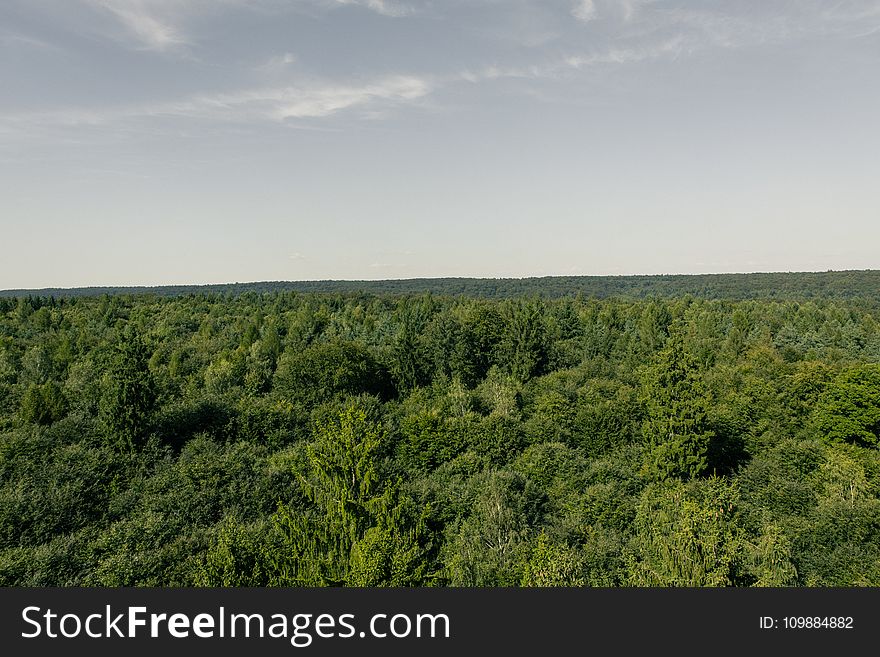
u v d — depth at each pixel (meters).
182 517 37.22
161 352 91.31
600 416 55.31
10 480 41.88
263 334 111.12
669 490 37.84
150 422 53.28
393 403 71.94
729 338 105.56
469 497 40.66
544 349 94.75
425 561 27.41
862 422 52.91
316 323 127.75
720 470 50.88
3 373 76.06
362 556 25.36
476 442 52.69
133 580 29.92
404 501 27.83
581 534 36.50
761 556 30.11
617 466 47.47
